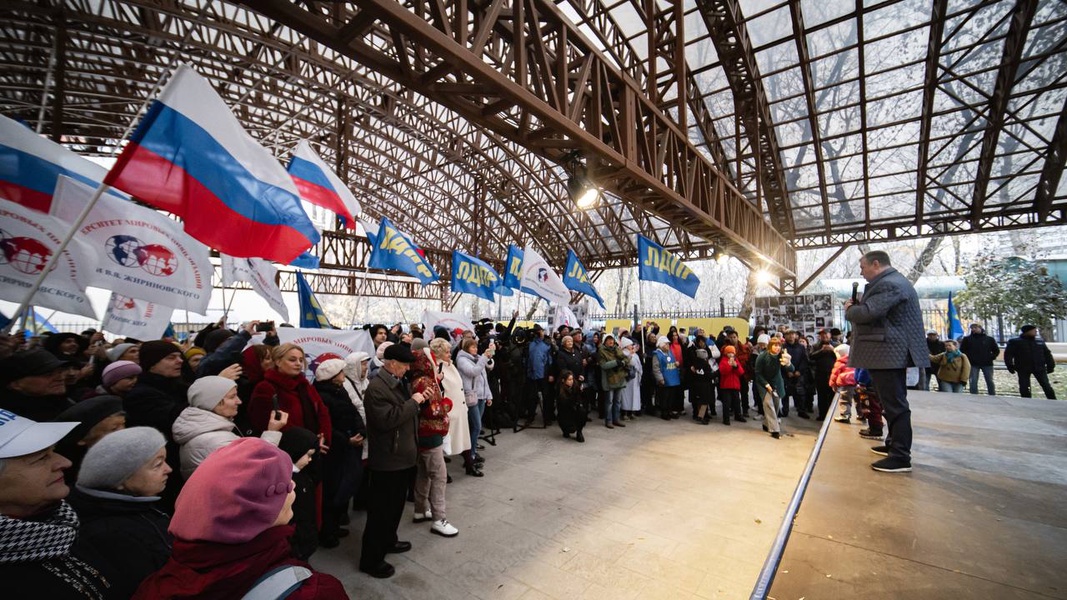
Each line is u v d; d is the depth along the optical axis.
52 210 3.13
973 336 8.90
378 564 3.11
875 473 2.83
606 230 24.44
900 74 10.98
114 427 2.14
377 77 16.44
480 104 4.82
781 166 14.53
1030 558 1.72
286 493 1.17
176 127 2.77
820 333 8.34
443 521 3.75
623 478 5.09
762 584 1.59
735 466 5.50
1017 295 14.48
